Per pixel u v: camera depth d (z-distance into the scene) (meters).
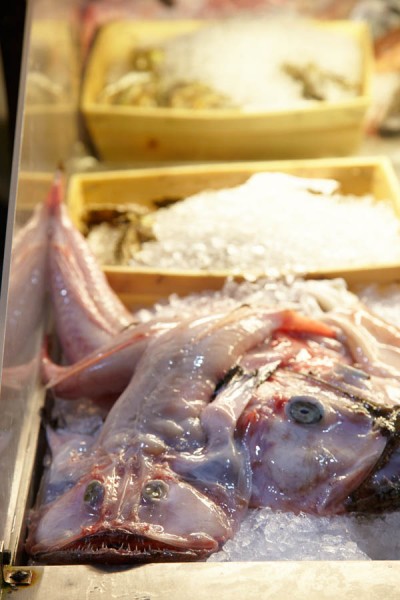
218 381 1.46
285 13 2.47
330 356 1.54
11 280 1.35
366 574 1.19
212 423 1.39
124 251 1.87
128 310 1.81
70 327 1.66
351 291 1.79
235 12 2.48
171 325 1.55
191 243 1.89
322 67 2.29
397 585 1.18
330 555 1.31
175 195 2.03
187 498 1.32
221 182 2.03
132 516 1.29
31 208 1.58
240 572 1.20
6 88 1.78
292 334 1.59
